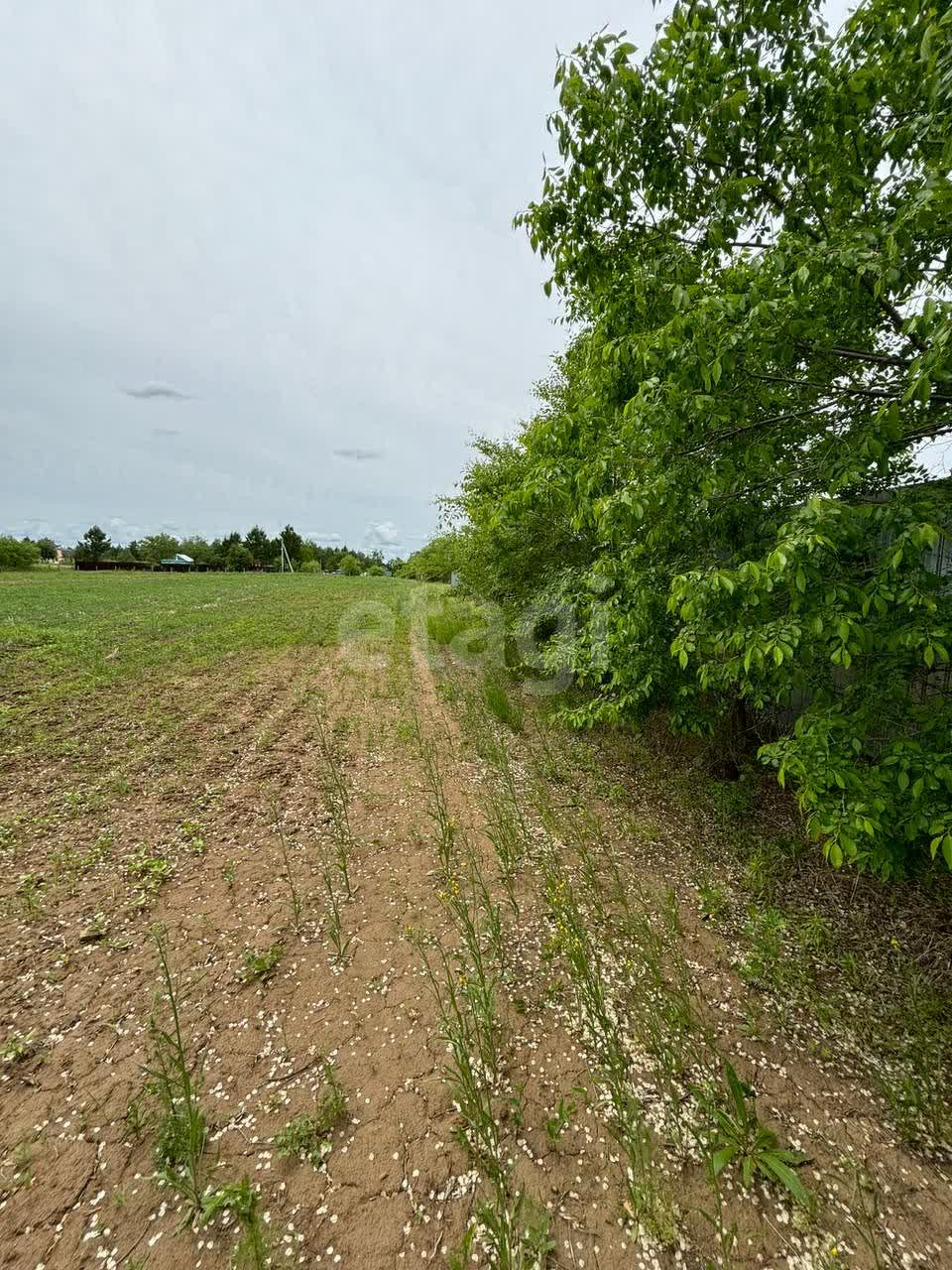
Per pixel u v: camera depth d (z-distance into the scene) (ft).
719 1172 5.28
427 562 58.95
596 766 16.37
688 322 7.33
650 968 7.84
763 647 7.14
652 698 13.41
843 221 8.13
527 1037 6.91
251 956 8.18
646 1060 6.55
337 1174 5.32
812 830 7.36
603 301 10.28
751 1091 6.15
